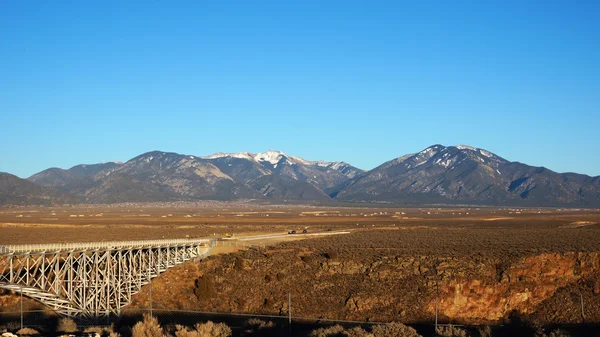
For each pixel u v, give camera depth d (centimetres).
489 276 10188
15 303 9262
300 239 14600
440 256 11112
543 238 14650
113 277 9438
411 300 9625
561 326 8844
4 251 7994
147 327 6619
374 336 6394
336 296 9912
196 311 9406
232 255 11575
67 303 8619
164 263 10825
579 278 10506
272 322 8375
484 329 7975
